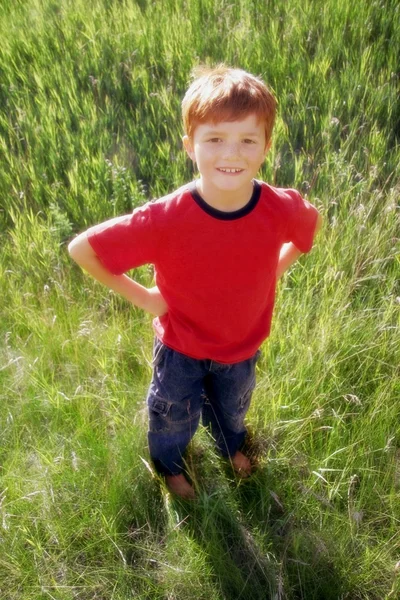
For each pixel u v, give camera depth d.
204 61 4.31
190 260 1.81
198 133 1.70
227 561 2.19
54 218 3.50
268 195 1.82
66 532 2.27
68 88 4.17
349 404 2.63
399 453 2.54
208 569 2.18
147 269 3.14
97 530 2.30
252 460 2.53
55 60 4.61
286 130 3.79
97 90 4.29
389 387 2.65
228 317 1.94
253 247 1.81
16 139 4.03
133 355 2.86
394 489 2.38
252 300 1.92
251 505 2.38
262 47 4.31
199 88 1.70
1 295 3.16
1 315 3.10
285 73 4.18
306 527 2.31
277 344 2.77
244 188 1.75
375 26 4.53
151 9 4.98
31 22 5.09
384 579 2.19
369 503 2.36
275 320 2.83
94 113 3.99
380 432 2.49
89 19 4.91
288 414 2.58
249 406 2.45
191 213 1.76
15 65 4.53
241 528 2.29
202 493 2.38
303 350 2.70
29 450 2.57
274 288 2.06
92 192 3.50
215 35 4.49
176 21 4.73
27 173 3.72
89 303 3.14
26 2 5.47
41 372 2.78
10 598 2.15
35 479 2.41
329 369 2.66
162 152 3.66
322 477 2.25
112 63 4.52
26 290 3.19
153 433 2.31
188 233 1.77
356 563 2.21
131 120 4.02
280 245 1.89
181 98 4.14
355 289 3.05
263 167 3.61
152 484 2.42
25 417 2.63
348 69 4.09
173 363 2.07
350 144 3.70
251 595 2.14
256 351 2.13
